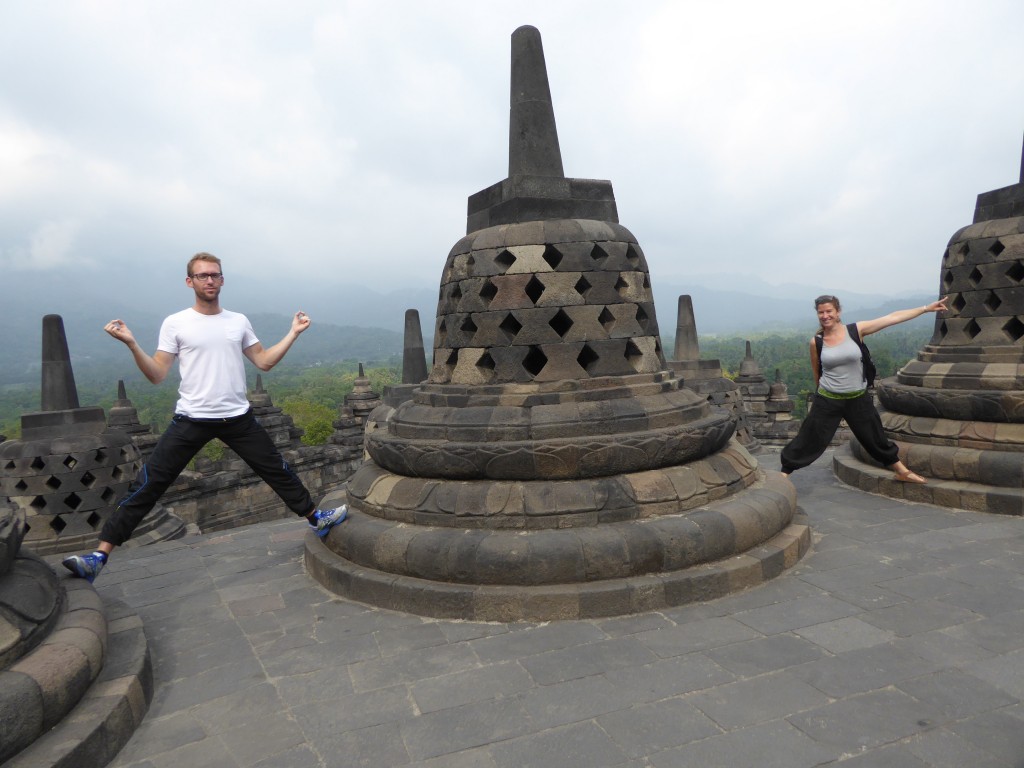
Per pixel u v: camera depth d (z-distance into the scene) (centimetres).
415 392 714
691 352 1708
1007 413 749
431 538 556
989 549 620
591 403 605
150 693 430
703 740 357
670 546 537
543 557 523
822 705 382
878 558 611
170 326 545
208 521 1831
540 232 627
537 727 378
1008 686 391
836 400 732
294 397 9806
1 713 328
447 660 462
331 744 373
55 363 1002
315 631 522
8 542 407
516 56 667
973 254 816
